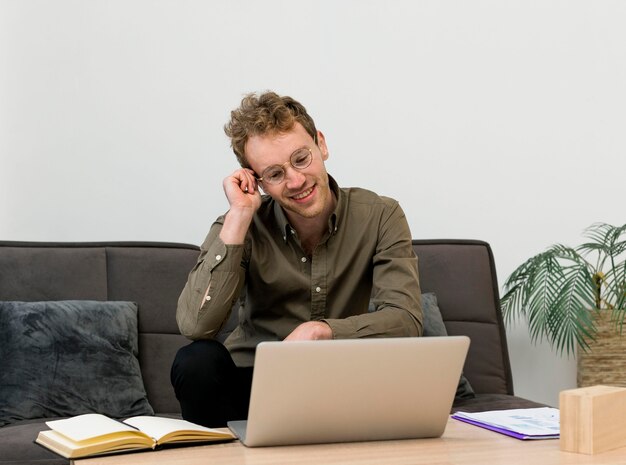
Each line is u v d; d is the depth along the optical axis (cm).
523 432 134
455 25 328
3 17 304
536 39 330
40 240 301
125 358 244
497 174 326
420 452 122
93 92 307
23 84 304
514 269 324
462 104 326
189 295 171
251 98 174
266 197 197
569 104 330
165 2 313
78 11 308
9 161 302
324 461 115
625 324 287
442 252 277
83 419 133
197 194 311
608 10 333
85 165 305
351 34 324
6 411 226
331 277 188
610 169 330
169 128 311
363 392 128
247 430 127
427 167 324
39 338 236
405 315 169
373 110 323
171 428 129
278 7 320
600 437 120
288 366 123
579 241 327
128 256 262
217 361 166
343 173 320
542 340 319
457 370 132
